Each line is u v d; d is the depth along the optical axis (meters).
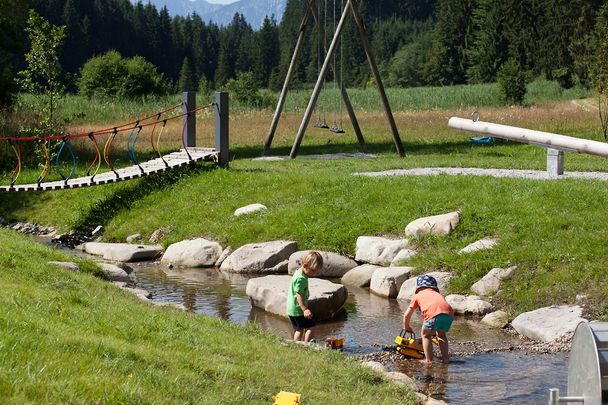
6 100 36.94
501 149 32.38
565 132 38.56
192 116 25.31
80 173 26.42
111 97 60.41
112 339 8.32
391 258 16.91
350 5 28.27
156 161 24.34
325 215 19.30
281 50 182.62
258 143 36.06
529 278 14.45
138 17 169.75
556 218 16.06
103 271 15.12
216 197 22.12
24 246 14.71
